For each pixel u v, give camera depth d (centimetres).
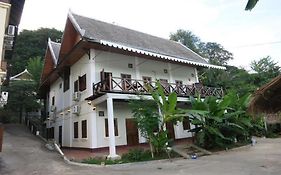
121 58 1816
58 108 2286
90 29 1759
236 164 1098
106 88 1452
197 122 1636
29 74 3431
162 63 2077
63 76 2192
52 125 2450
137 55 1853
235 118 1788
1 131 1160
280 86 482
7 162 1262
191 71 2312
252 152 1479
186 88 1914
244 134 1922
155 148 1391
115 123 1688
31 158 1381
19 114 3070
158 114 1391
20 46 4409
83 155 1477
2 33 1199
